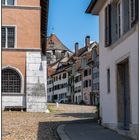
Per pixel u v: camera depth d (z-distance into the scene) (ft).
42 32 140.15
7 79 119.96
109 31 57.67
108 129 58.70
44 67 122.21
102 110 65.62
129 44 46.80
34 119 88.84
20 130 63.62
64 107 179.32
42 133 59.36
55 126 70.59
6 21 121.08
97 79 272.51
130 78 46.16
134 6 43.29
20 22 121.90
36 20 122.72
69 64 369.50
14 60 120.37
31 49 121.39
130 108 47.01
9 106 118.93
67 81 368.68
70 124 70.44
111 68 57.88
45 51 148.25
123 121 54.08
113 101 56.59
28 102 119.44
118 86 54.29
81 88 318.45
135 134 43.86
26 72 120.57
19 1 122.11
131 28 44.78
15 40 121.08
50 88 421.59
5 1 121.49
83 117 97.25
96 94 275.59
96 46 283.59
